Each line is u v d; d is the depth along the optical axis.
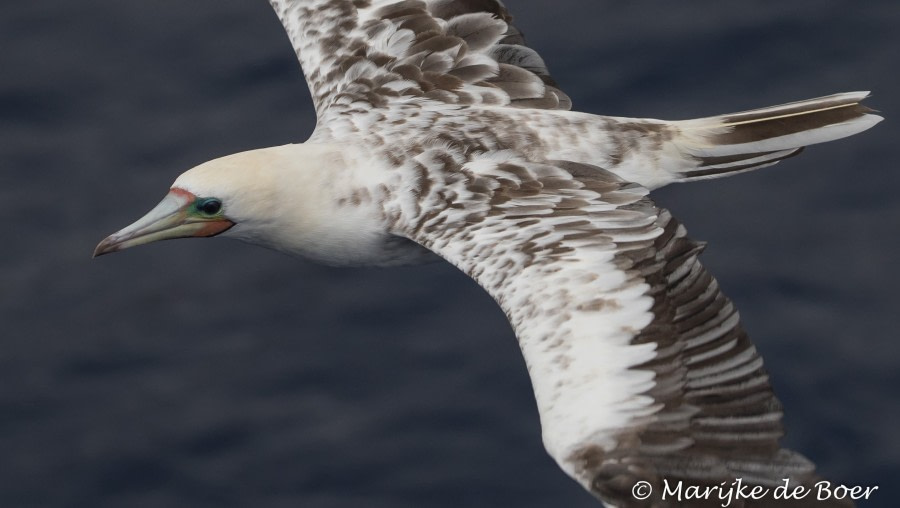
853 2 27.56
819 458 22.19
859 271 24.33
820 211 25.27
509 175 15.35
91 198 26.30
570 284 13.88
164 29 28.67
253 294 24.95
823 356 23.27
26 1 29.06
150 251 25.81
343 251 16.23
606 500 12.61
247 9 28.95
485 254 14.55
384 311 24.47
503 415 23.02
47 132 27.34
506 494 22.22
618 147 15.98
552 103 16.72
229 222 16.31
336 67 17.12
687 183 25.98
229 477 22.64
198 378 23.92
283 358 24.03
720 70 26.81
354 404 23.34
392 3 17.42
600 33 27.58
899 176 25.56
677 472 12.71
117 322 24.73
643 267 13.99
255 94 27.55
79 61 28.20
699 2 27.97
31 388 23.94
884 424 22.48
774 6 27.61
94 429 23.34
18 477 22.75
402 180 15.77
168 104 27.55
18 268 25.52
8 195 26.42
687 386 13.18
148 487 22.62
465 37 17.12
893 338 23.44
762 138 15.99
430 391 23.38
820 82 26.44
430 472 22.47
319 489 22.42
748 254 24.69
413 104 16.58
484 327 24.12
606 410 13.00
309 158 16.17
